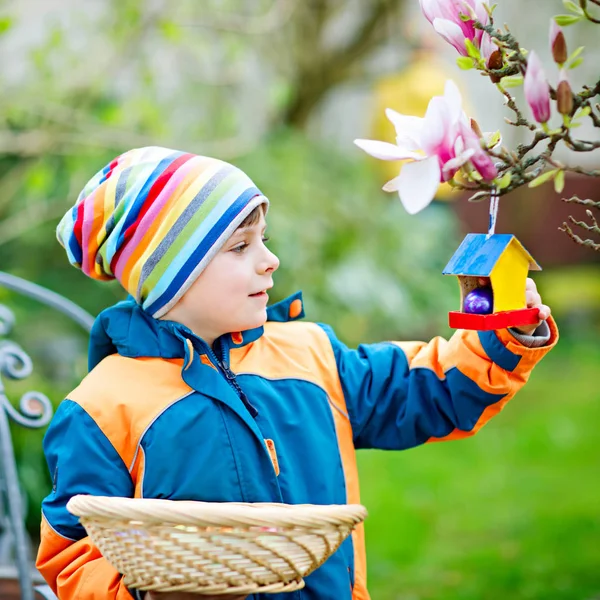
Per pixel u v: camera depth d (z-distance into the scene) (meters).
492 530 4.16
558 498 4.55
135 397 1.61
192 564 1.31
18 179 4.25
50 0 4.36
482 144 1.31
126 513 1.30
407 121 1.36
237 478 1.60
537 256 8.62
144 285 1.64
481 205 7.35
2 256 4.57
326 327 1.88
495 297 1.50
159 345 1.66
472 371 1.64
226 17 4.45
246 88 5.16
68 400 1.63
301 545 1.33
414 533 4.17
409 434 1.75
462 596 3.48
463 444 5.61
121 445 1.59
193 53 4.52
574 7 1.26
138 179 1.66
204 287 1.64
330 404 1.75
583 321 8.27
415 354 1.80
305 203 4.98
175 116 4.76
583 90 1.35
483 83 6.54
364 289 5.08
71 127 3.97
